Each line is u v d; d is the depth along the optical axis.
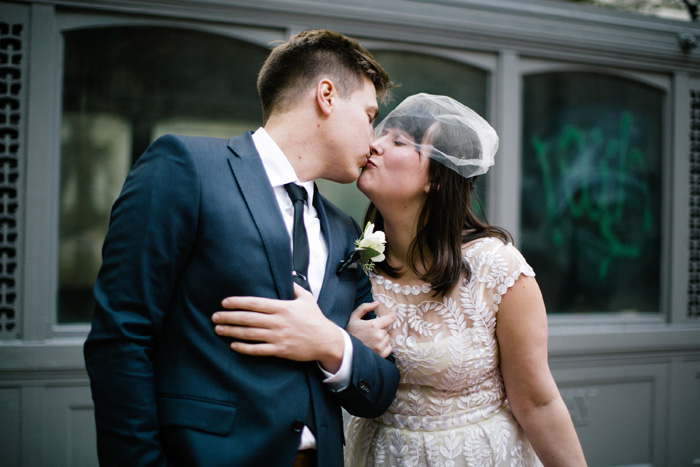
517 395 1.46
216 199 1.13
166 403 1.09
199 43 2.60
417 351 1.44
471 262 1.46
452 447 1.42
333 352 1.18
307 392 1.18
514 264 1.42
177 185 1.11
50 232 2.38
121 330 1.03
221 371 1.10
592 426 3.07
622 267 3.26
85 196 2.48
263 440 1.09
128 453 1.00
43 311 2.37
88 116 2.47
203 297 1.12
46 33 2.35
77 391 2.39
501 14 2.88
